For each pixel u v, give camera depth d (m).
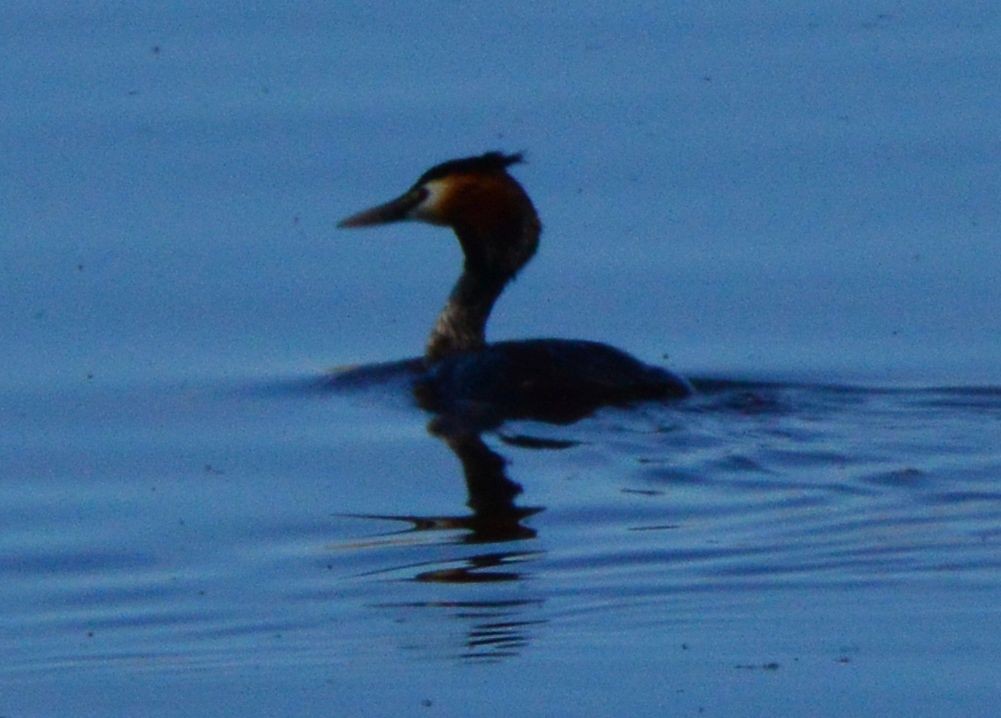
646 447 15.16
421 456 15.24
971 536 13.32
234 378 17.31
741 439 15.30
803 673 11.41
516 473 14.81
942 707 10.97
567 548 13.41
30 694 11.53
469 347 17.77
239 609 12.74
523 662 11.71
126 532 14.13
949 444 15.16
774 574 12.81
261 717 11.11
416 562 13.32
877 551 13.14
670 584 12.77
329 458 15.33
